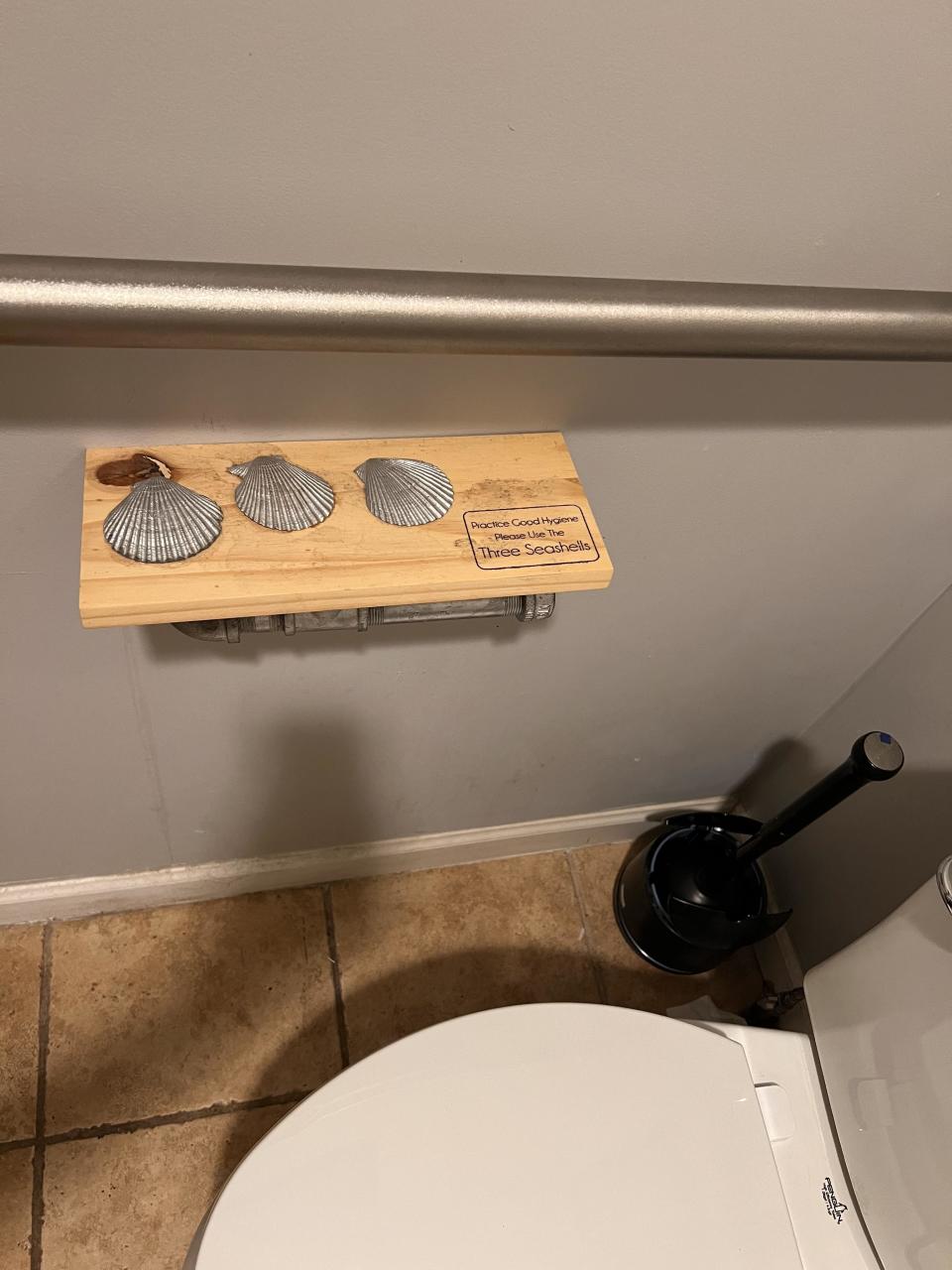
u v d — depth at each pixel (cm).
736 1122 73
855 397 66
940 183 51
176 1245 96
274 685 81
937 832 90
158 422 56
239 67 40
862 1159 75
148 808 96
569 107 44
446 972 117
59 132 41
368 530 56
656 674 95
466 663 85
